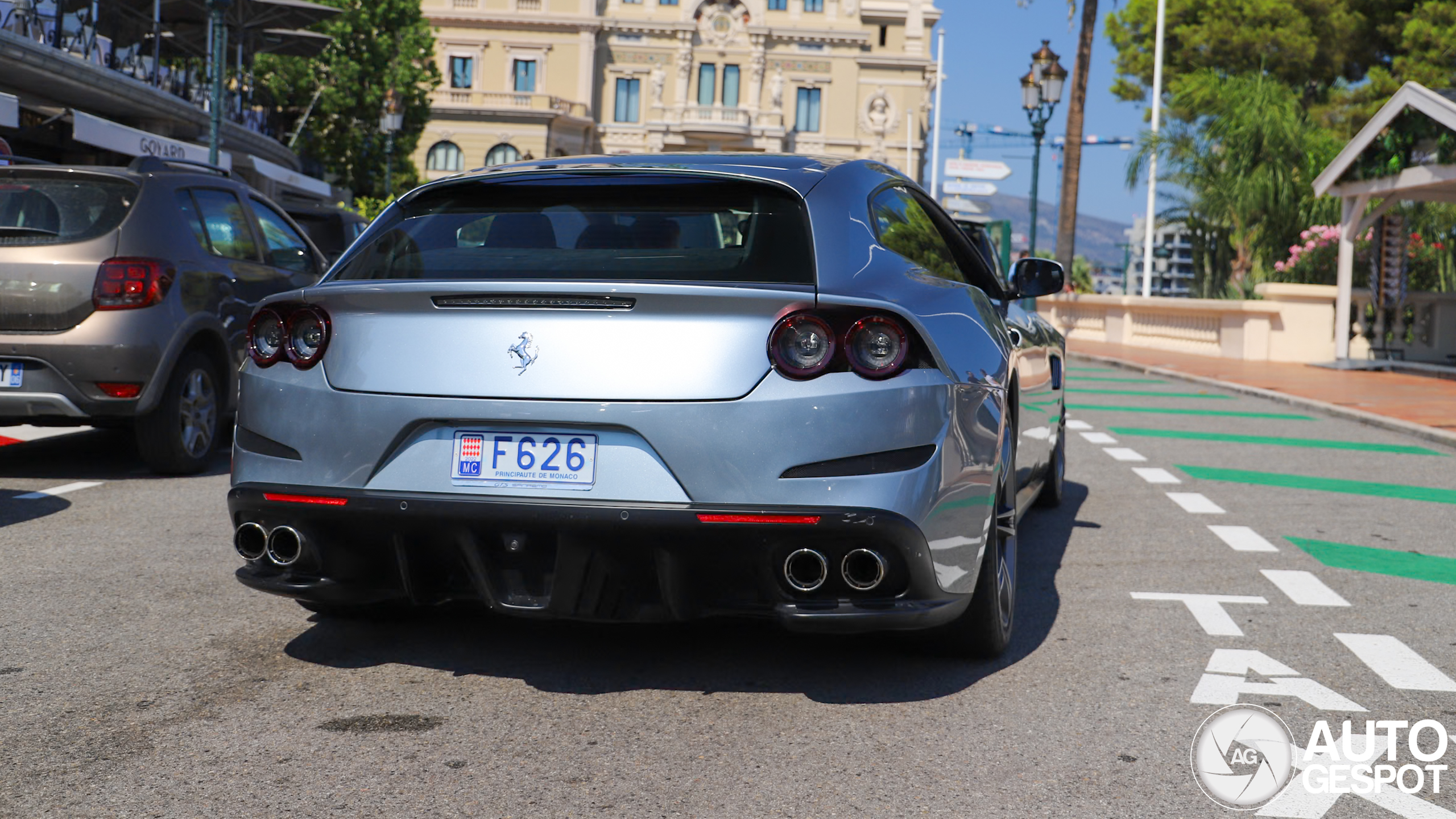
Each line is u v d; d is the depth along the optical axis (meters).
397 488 3.61
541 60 70.69
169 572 5.35
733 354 3.45
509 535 3.54
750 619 4.67
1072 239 34.66
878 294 3.60
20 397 7.20
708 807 2.99
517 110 68.81
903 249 4.12
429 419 3.58
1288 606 5.14
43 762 3.23
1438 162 17.50
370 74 45.31
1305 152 26.19
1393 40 36.56
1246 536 6.70
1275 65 37.56
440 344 3.60
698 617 3.64
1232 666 4.25
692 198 3.88
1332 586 5.52
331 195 29.27
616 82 72.25
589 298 3.50
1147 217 29.44
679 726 3.56
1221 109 27.34
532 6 70.50
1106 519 7.15
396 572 3.79
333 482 3.66
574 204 3.94
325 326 3.73
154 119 23.59
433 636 4.44
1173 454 10.16
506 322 3.55
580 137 71.56
